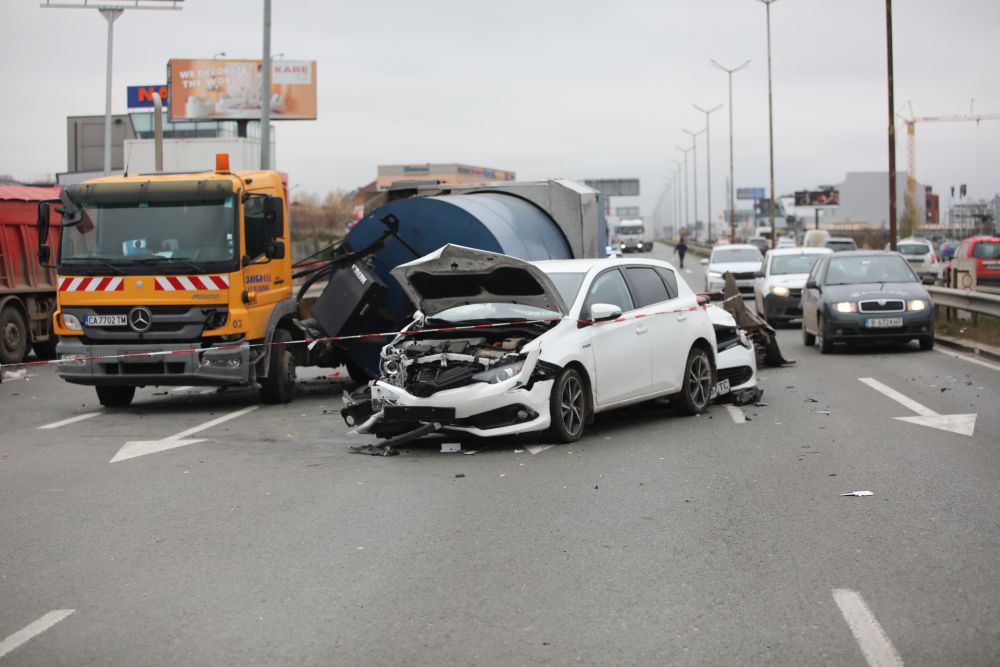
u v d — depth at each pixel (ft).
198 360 44.60
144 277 44.98
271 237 46.93
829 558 20.83
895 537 22.25
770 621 17.26
